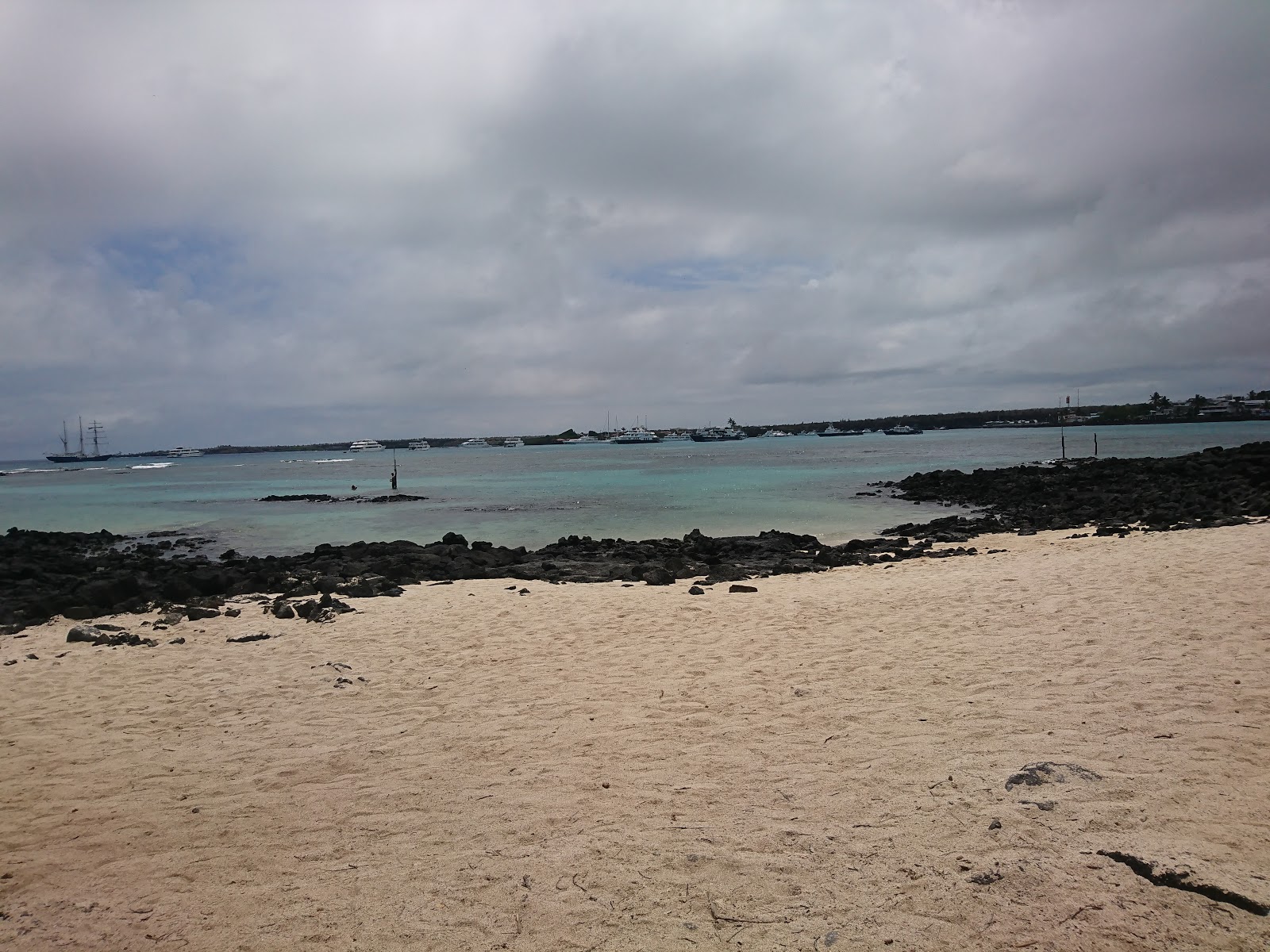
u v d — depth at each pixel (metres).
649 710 7.20
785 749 6.05
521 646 9.94
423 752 6.36
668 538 26.56
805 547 23.25
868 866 4.22
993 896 3.82
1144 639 8.38
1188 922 3.48
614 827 4.88
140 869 4.62
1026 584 12.05
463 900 4.14
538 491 49.72
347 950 3.76
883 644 9.14
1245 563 11.95
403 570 17.23
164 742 6.80
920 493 41.66
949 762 5.54
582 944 3.71
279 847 4.84
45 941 3.92
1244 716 5.99
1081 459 60.12
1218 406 189.62
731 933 3.72
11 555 25.66
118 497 56.75
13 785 5.91
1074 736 5.84
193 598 14.48
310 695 8.07
